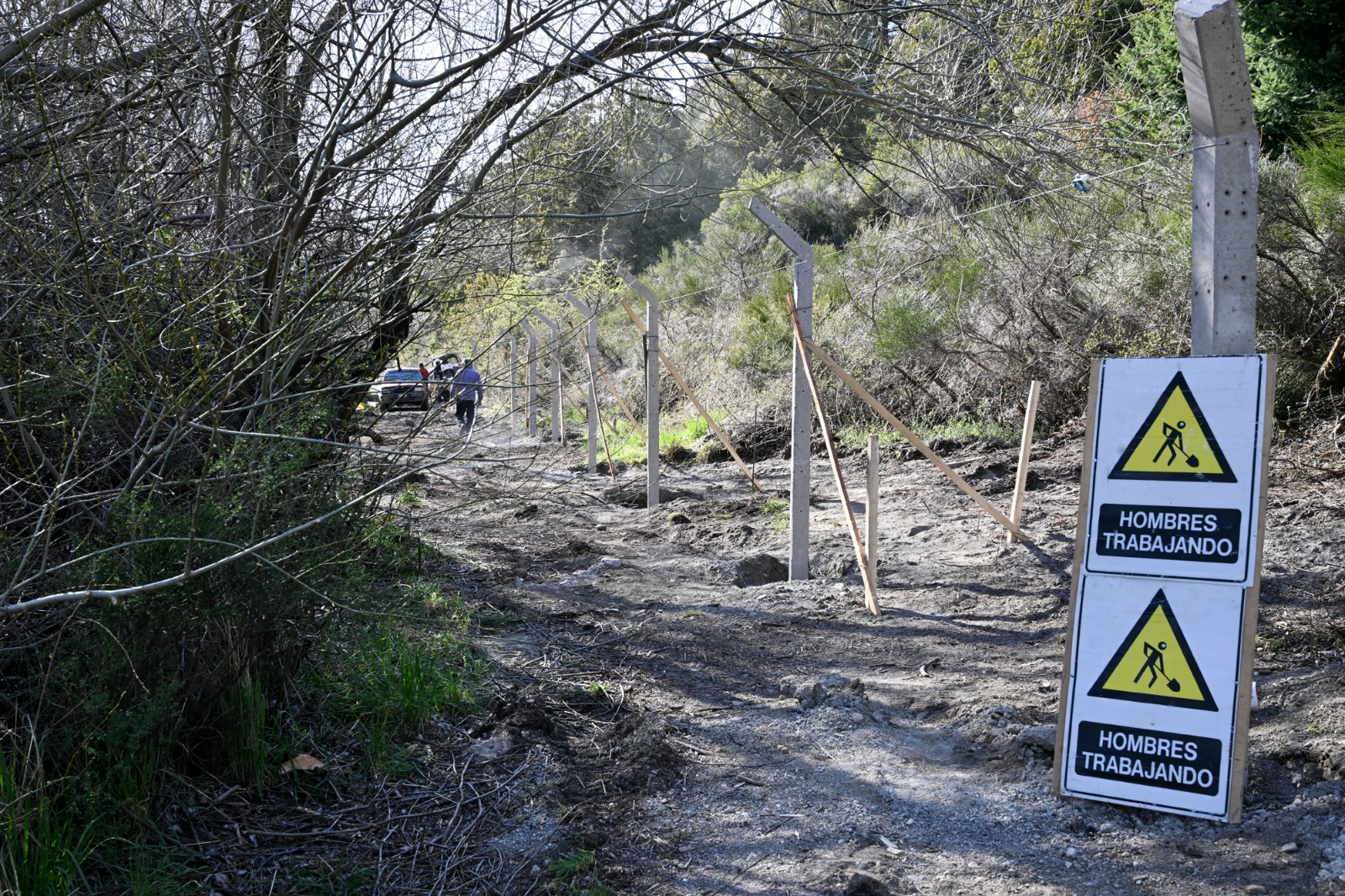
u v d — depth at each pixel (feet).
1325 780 12.19
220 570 11.79
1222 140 12.13
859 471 40.75
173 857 11.18
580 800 13.23
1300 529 23.90
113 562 11.55
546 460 54.65
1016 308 42.09
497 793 13.35
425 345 16.40
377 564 19.25
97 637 11.44
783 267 62.28
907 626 21.31
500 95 13.65
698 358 67.62
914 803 12.98
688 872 11.49
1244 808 11.91
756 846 12.03
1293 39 46.98
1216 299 12.30
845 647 20.17
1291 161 37.65
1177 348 36.09
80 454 12.72
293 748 13.69
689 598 24.44
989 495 33.12
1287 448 30.68
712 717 16.39
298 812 12.60
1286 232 33.42
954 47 15.69
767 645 20.52
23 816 9.90
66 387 11.48
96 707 11.03
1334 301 32.76
